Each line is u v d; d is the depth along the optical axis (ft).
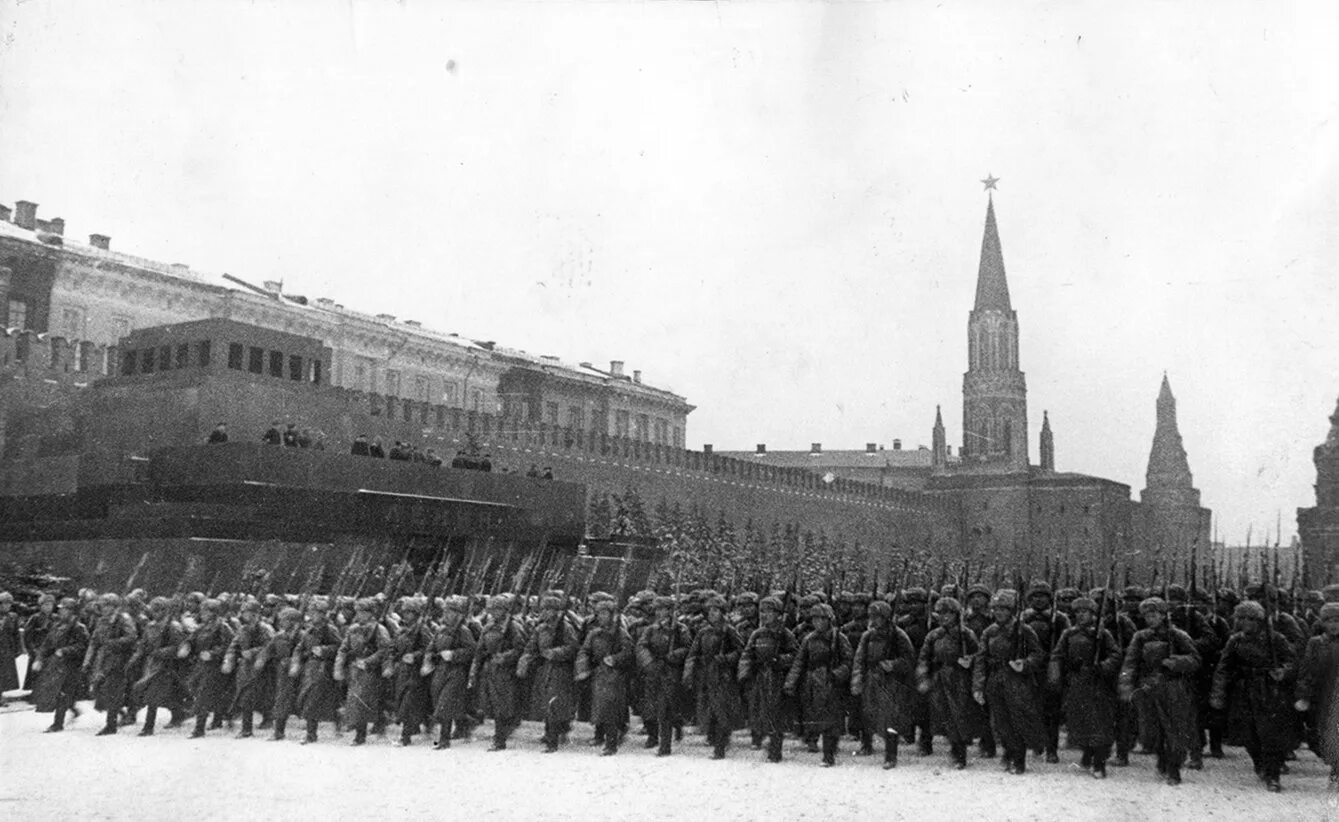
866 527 196.44
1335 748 37.55
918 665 42.78
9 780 38.91
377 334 160.25
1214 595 48.80
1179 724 38.58
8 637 57.82
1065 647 40.83
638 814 33.45
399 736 49.85
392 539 88.17
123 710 52.31
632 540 109.09
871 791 36.96
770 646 43.42
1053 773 41.16
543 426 153.28
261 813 33.76
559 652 45.96
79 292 131.44
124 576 79.46
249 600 49.85
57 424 112.27
